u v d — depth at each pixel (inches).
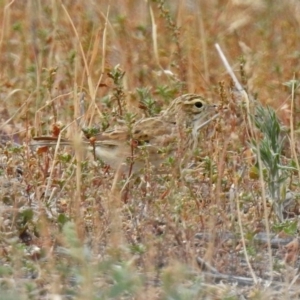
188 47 694.5
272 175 496.4
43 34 685.9
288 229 467.2
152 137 543.5
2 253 432.1
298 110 632.4
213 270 426.3
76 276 385.1
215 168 518.3
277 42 717.3
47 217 468.4
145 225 451.2
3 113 634.2
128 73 663.1
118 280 362.0
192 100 570.9
